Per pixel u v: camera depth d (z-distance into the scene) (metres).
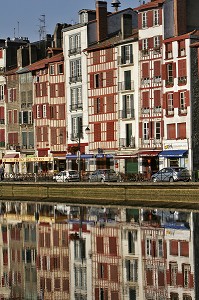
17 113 100.44
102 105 83.12
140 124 77.62
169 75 74.38
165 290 23.59
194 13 75.00
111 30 86.62
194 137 72.00
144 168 76.88
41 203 65.94
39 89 95.50
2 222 48.09
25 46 101.25
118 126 80.56
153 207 55.16
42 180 79.19
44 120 94.50
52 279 26.59
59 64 91.19
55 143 92.19
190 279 25.17
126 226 42.03
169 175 63.12
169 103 74.31
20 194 74.38
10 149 101.25
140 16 77.44
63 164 90.94
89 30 85.81
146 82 76.88
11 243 36.78
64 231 41.00
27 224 46.25
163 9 74.88
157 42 75.75
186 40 72.31
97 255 31.47
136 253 31.28
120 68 80.31
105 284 25.23
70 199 66.75
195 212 49.84
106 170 72.25
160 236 36.34
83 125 86.56
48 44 102.75
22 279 26.78
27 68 97.00
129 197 60.59
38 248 34.53
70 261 30.25
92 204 61.62
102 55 82.94
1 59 104.50
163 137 74.88
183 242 33.81
